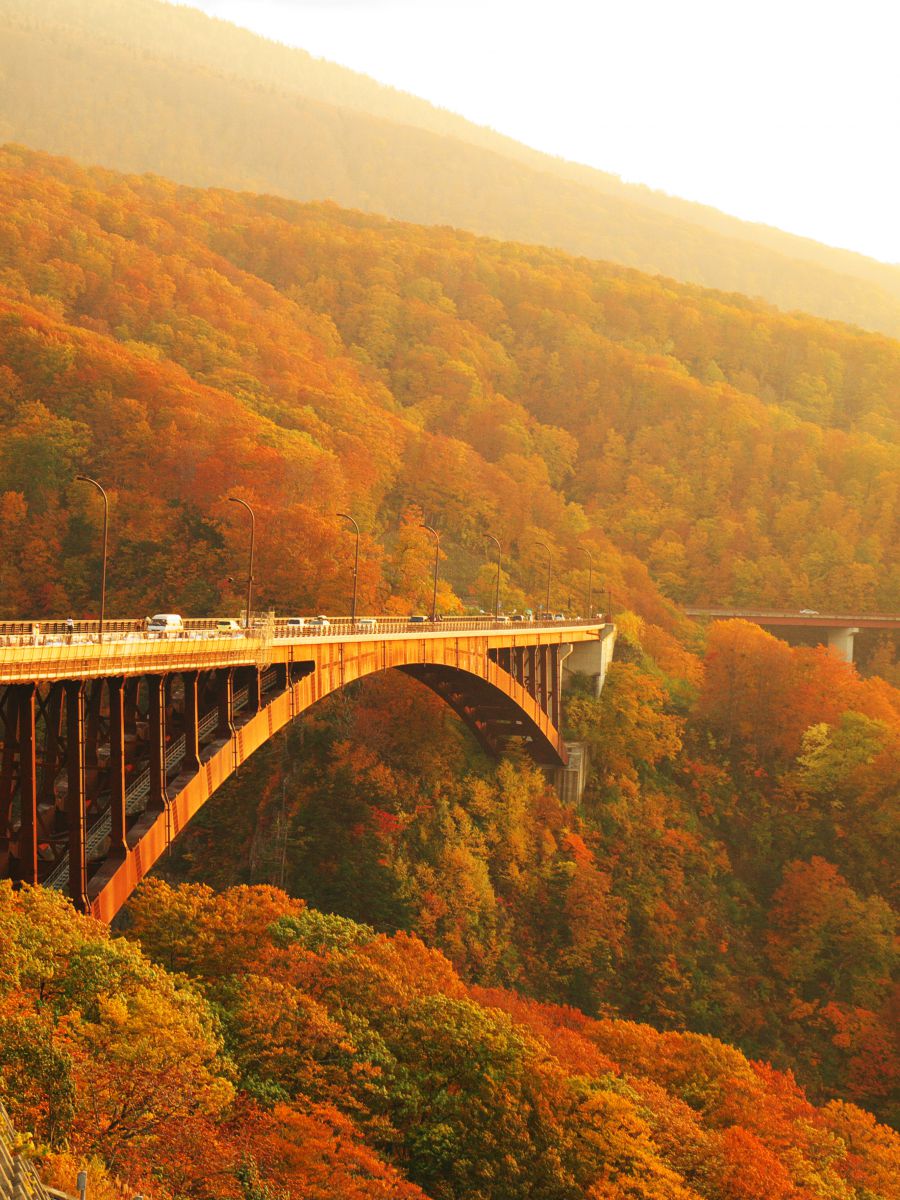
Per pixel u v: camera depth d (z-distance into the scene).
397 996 51.84
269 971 50.69
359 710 114.94
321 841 101.94
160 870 102.31
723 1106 61.88
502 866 109.88
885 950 111.81
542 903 109.19
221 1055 42.06
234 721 61.31
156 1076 35.12
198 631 57.69
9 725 42.94
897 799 128.62
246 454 142.88
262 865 101.19
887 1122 97.81
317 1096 43.72
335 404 191.25
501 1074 48.66
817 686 143.62
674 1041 68.81
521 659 115.69
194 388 159.50
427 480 189.88
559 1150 47.59
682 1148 52.75
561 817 119.81
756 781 136.62
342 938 56.94
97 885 46.31
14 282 196.12
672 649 169.12
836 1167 62.19
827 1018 107.06
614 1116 49.53
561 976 103.44
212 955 53.88
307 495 147.12
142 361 161.00
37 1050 31.03
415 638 86.56
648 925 110.88
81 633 48.09
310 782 106.81
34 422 144.00
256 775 107.38
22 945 38.12
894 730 136.25
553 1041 61.03
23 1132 28.50
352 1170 40.09
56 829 48.69
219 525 134.62
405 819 105.62
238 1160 35.56
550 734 119.69
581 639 130.88
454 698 106.44
